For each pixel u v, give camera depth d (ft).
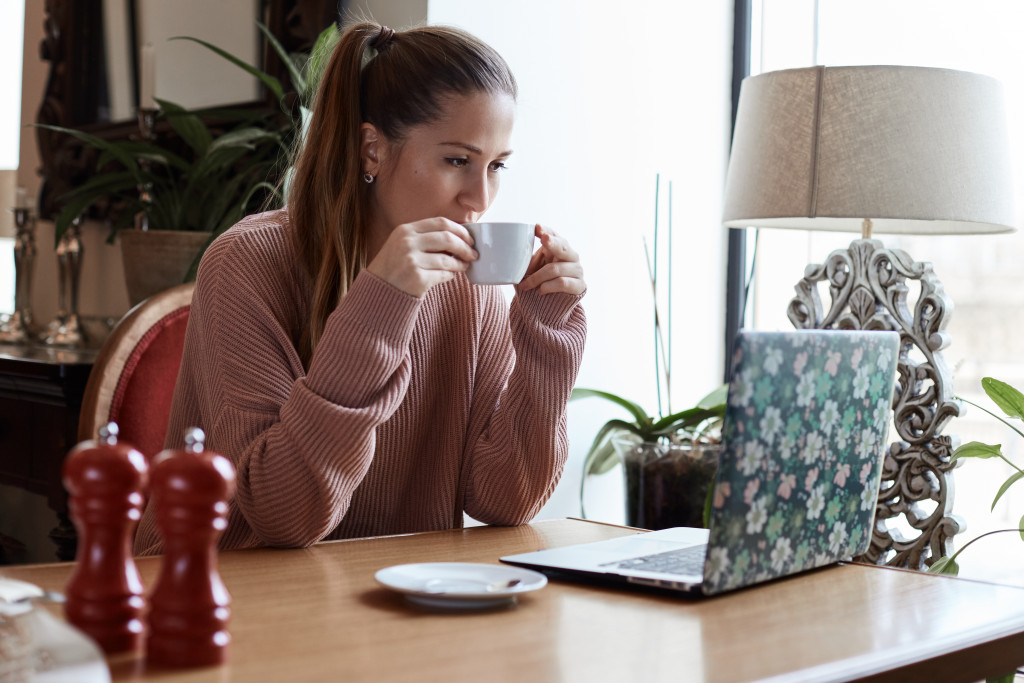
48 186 9.03
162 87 8.06
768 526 2.72
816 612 2.63
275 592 2.67
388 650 2.17
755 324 8.55
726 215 5.93
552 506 7.61
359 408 3.35
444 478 4.33
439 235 3.38
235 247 3.97
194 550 2.01
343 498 3.39
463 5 6.69
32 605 2.00
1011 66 6.98
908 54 7.57
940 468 5.38
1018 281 6.93
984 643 2.51
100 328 8.36
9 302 10.81
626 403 6.66
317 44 5.74
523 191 7.19
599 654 2.21
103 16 8.51
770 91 5.60
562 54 7.37
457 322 4.34
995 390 5.29
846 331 2.83
